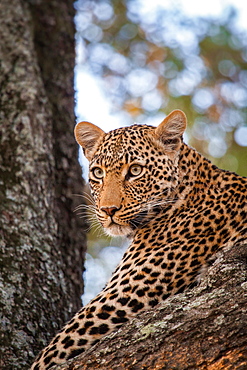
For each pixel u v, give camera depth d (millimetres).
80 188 11219
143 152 9953
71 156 11375
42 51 12406
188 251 8711
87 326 8438
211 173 9805
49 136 10914
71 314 9484
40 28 12688
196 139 17500
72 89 12273
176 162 9922
